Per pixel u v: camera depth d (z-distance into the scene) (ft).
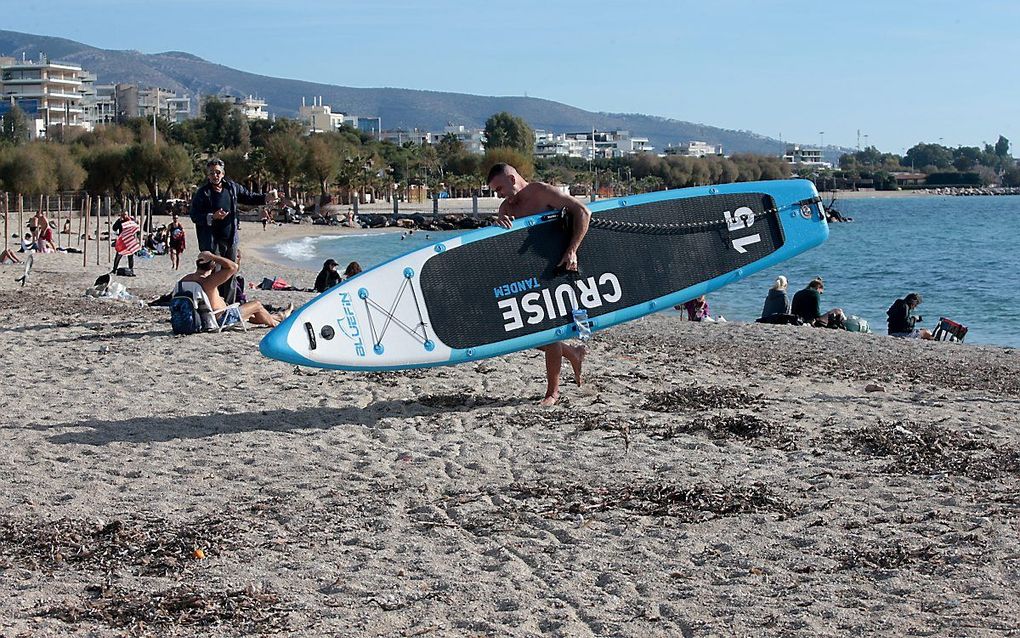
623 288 29.43
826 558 17.13
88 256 112.16
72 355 37.19
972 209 463.01
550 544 18.08
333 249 189.16
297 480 22.09
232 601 15.40
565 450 24.35
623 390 31.32
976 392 32.42
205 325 41.93
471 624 14.65
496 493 21.15
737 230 30.86
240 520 19.38
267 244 200.95
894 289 111.34
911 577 16.11
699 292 30.30
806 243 31.63
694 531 18.69
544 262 28.76
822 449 24.44
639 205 29.99
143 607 15.16
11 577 16.37
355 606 15.29
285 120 495.41
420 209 336.90
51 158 244.83
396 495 20.95
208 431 26.23
